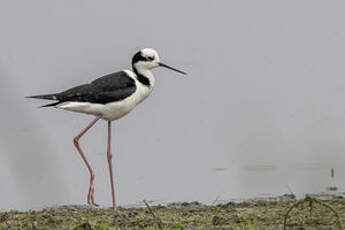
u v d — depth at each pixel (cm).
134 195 1174
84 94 1115
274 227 770
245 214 875
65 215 911
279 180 1187
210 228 796
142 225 824
